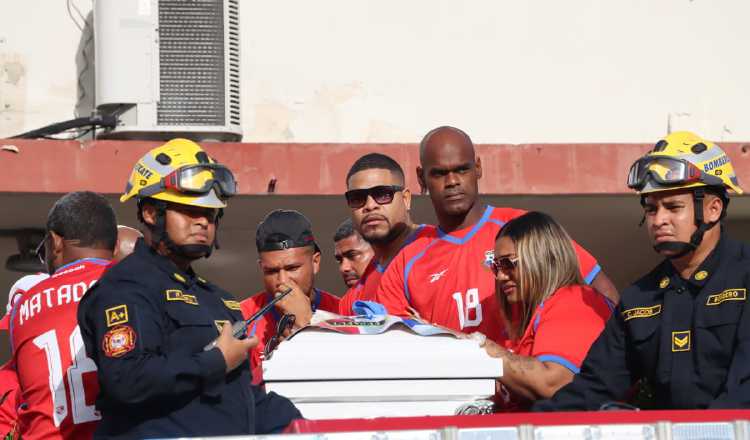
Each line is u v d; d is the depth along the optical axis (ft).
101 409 47.73
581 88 106.22
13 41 101.71
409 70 104.99
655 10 107.04
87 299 47.88
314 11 104.37
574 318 54.49
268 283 70.08
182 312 47.70
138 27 94.84
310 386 48.93
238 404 47.60
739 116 106.73
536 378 52.49
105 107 95.30
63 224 60.85
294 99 103.55
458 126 105.09
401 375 48.73
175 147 50.49
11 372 63.98
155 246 49.65
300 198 94.79
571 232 107.55
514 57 105.91
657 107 106.52
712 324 49.29
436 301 65.31
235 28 96.84
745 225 106.73
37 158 91.61
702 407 49.19
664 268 52.01
